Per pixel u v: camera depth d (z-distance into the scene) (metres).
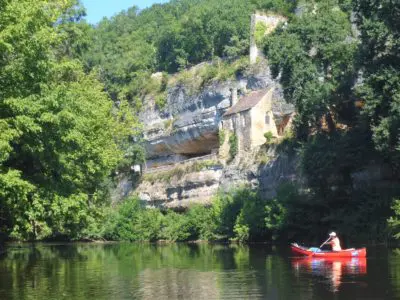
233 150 77.44
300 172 62.06
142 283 28.39
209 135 89.19
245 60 84.25
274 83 77.94
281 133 76.00
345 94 54.78
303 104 55.59
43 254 52.19
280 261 37.06
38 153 31.03
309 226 53.09
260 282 27.41
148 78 104.81
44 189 31.61
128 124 66.00
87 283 28.52
